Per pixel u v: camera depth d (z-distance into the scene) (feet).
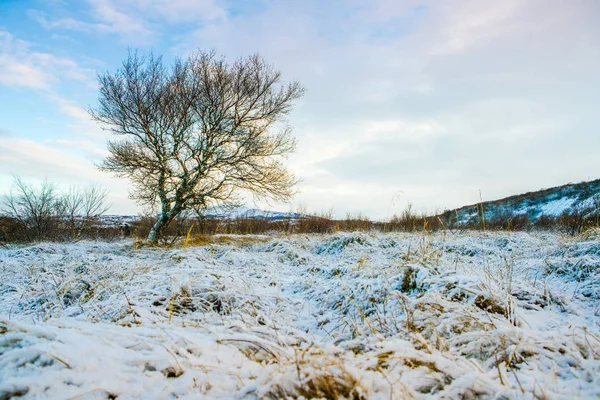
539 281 14.44
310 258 26.55
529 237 28.99
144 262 22.40
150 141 43.27
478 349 7.42
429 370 6.07
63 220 47.03
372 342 7.74
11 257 26.84
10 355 5.42
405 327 9.28
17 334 6.08
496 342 7.39
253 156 45.57
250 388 5.37
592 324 9.59
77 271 19.22
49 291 14.93
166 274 14.89
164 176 43.73
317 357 6.11
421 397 5.35
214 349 6.95
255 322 9.92
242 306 12.33
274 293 15.07
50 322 7.62
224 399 5.29
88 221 49.98
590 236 20.85
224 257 25.08
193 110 43.70
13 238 42.80
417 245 23.38
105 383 5.25
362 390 5.27
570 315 10.46
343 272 18.93
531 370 6.36
